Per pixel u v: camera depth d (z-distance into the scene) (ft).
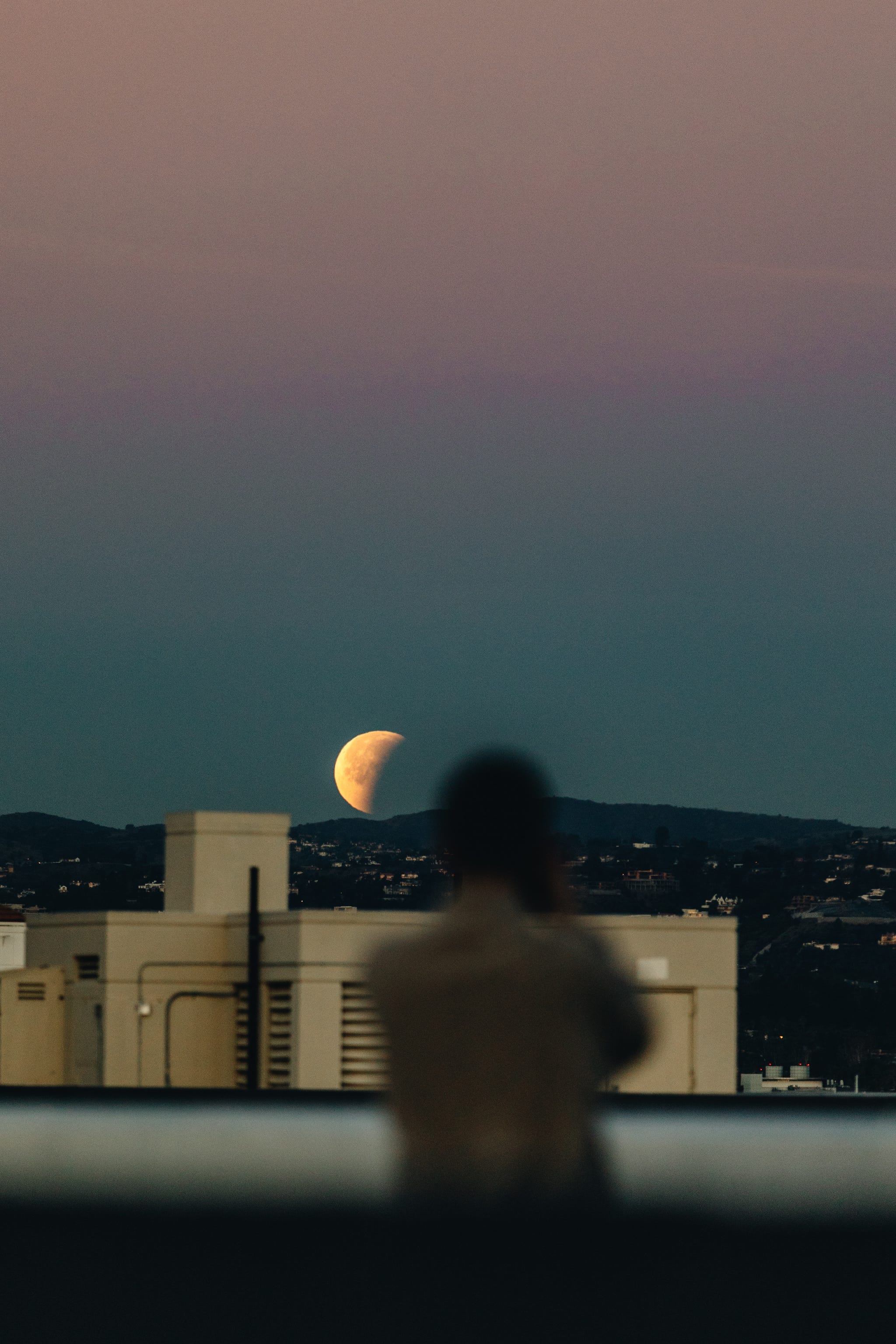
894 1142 43.65
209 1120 45.39
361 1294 34.60
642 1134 48.24
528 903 51.06
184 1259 35.27
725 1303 34.50
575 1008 48.19
